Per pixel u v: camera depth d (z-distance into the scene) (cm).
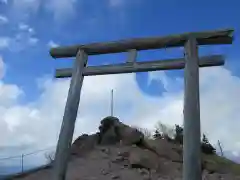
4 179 1427
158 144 1892
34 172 1488
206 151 2200
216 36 659
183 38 680
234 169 1812
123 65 723
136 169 1536
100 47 758
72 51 786
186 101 607
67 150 660
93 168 1507
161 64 689
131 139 1856
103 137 1892
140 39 723
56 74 802
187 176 547
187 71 639
